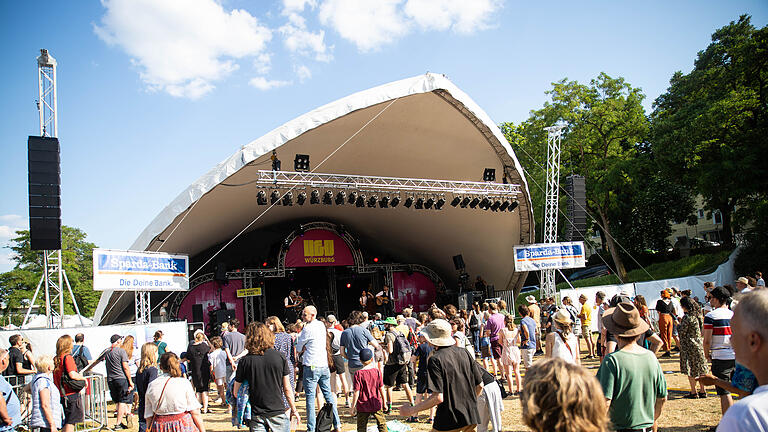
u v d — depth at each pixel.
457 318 7.75
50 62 13.50
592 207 33.75
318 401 8.08
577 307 16.38
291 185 17.34
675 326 12.09
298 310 20.53
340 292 27.19
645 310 8.61
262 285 22.86
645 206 34.66
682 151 24.42
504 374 9.81
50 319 13.94
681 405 7.32
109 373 8.53
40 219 12.17
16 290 36.97
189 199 14.07
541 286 18.78
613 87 30.42
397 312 25.19
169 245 18.72
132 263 12.16
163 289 12.91
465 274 24.25
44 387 5.86
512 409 7.99
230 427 8.20
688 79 27.27
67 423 6.63
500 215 20.56
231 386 8.21
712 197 26.91
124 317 20.31
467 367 4.43
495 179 19.28
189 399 4.74
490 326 9.88
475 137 17.72
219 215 19.06
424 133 17.97
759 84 24.08
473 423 4.31
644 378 3.56
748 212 24.12
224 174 13.88
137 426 8.57
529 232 20.53
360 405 6.26
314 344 6.84
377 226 25.53
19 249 39.56
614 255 31.30
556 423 1.83
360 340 7.79
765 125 23.31
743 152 22.83
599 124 30.17
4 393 5.16
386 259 27.44
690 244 34.50
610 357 3.61
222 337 9.80
